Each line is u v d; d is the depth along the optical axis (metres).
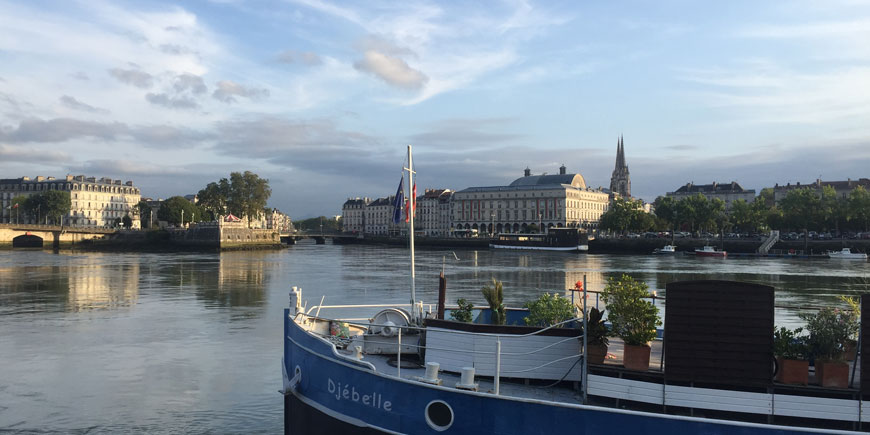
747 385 8.75
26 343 25.98
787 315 31.45
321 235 187.75
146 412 16.80
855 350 9.32
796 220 127.19
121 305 38.19
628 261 94.56
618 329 9.84
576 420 8.98
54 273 62.12
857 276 62.78
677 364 8.99
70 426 15.65
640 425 8.68
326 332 15.29
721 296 8.84
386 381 10.68
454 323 11.02
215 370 21.36
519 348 10.54
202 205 167.38
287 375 14.37
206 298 42.16
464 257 107.62
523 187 191.38
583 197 196.25
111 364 22.22
